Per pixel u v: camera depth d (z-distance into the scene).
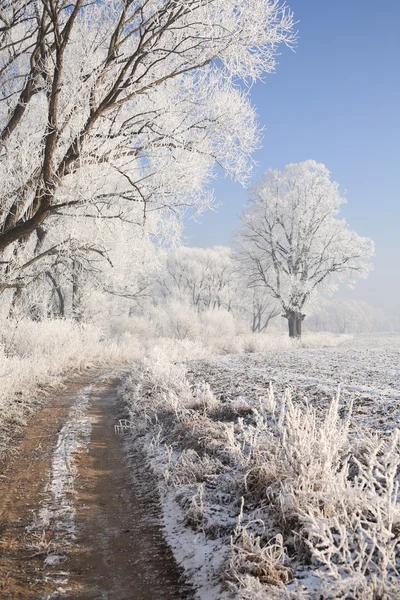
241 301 76.31
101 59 11.28
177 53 10.43
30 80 12.86
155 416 9.38
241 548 4.04
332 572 3.22
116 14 11.15
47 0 9.94
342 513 4.13
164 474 6.30
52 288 29.91
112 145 11.01
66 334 22.72
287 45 10.66
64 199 12.95
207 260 80.06
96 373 20.17
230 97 11.31
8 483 6.72
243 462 5.79
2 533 5.13
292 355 26.09
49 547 4.79
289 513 4.38
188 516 5.14
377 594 3.21
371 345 40.28
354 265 43.03
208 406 9.62
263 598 3.35
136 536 5.06
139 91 10.29
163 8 9.91
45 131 11.66
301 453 4.92
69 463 7.58
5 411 10.82
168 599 3.85
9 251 16.94
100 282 26.70
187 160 11.43
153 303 77.69
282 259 45.59
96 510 5.78
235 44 10.38
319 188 43.53
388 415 7.94
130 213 12.33
